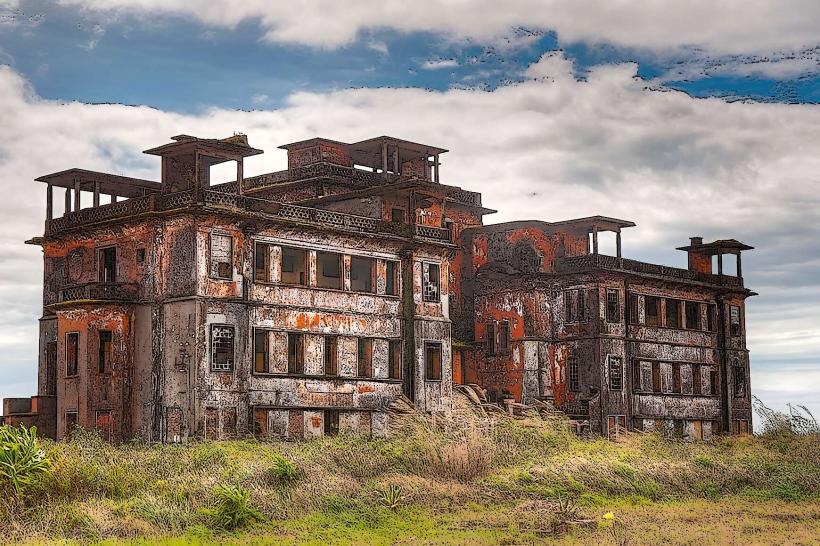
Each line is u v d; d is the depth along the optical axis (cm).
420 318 5731
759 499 3616
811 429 5075
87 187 5662
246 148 5081
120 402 4862
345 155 6475
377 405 5503
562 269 6781
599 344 6519
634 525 2911
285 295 5144
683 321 7312
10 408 5216
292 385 5106
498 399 6681
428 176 6800
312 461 3506
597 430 6400
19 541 2453
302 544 2538
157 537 2570
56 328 5459
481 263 7000
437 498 3262
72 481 2961
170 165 5519
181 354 4772
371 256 5588
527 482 3575
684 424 7194
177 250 4881
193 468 3428
